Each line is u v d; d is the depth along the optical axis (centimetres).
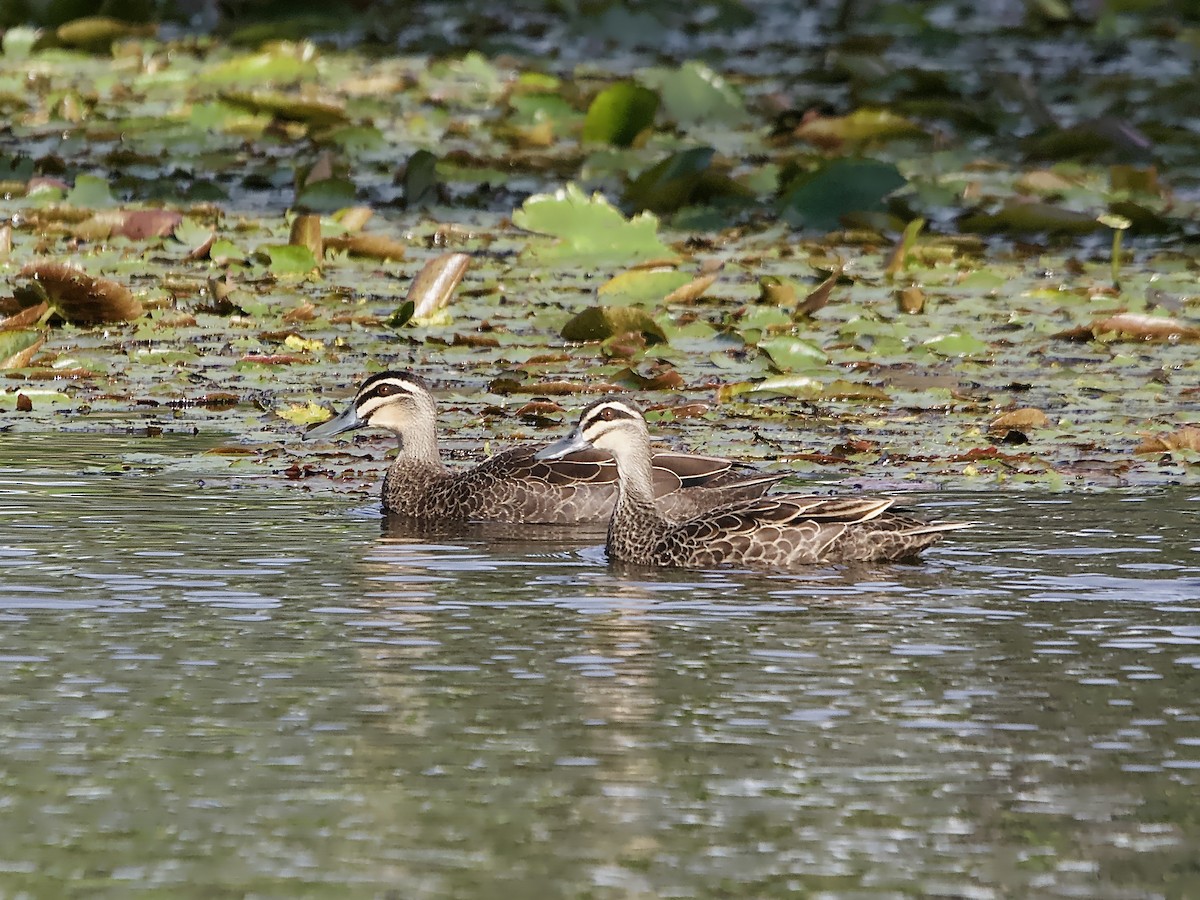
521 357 2173
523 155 3275
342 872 912
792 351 2120
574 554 1535
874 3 4869
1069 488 1697
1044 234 2948
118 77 3941
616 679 1185
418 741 1077
